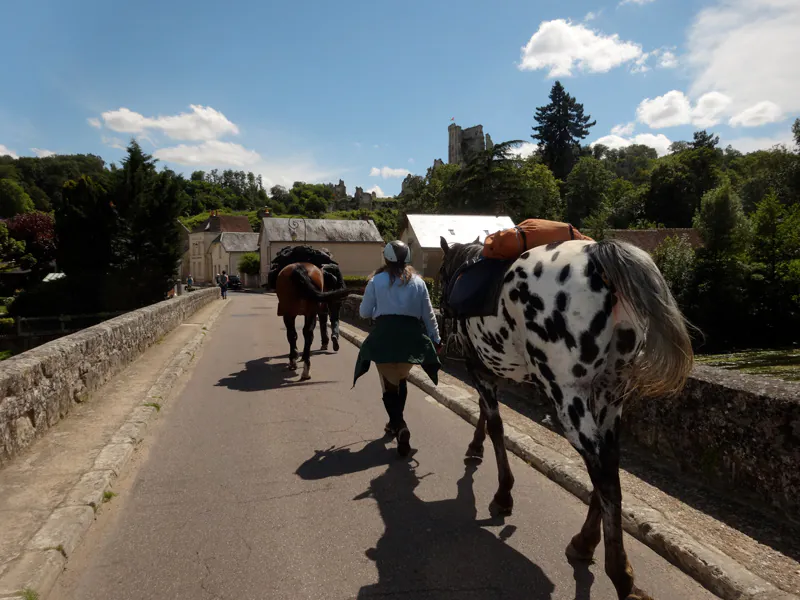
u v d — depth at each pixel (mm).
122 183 30703
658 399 4492
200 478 4609
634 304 2598
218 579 3131
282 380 8438
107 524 3799
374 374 8836
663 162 66938
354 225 54844
